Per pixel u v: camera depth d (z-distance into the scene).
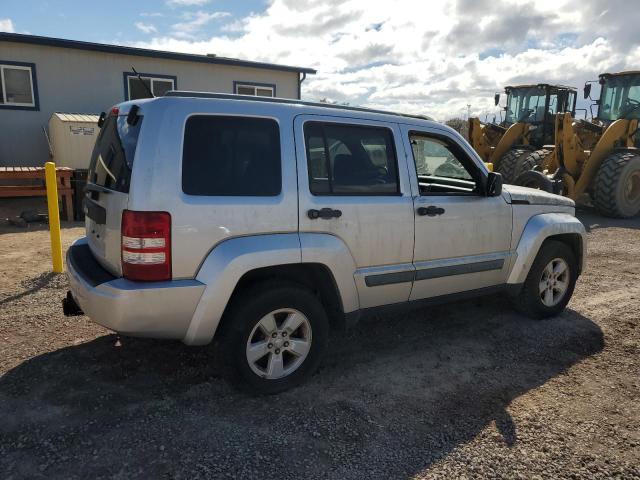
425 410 3.22
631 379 3.72
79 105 12.83
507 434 2.98
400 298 3.89
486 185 4.19
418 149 4.21
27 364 3.64
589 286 6.04
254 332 3.22
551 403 3.35
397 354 4.08
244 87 15.02
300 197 3.29
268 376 3.32
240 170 3.12
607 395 3.48
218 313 3.03
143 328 2.91
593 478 2.63
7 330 4.21
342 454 2.76
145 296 2.84
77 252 3.62
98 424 2.95
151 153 2.86
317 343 3.48
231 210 3.04
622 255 7.67
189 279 2.96
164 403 3.20
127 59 13.18
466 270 4.16
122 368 3.62
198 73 14.20
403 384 3.57
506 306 5.25
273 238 3.17
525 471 2.66
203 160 3.00
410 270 3.82
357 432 2.96
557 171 11.01
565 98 14.04
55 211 5.65
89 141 10.88
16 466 2.57
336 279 3.45
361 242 3.55
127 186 2.88
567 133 10.90
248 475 2.56
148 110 2.96
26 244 7.43
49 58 12.28
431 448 2.83
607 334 4.57
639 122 11.97
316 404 3.26
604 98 12.66
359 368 3.81
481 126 14.30
